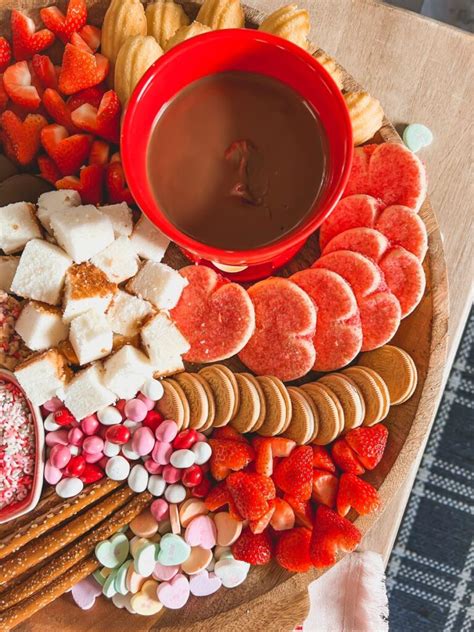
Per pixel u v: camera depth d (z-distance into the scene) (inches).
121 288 21.4
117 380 20.1
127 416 20.4
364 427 20.2
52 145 21.0
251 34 18.5
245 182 19.0
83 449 20.4
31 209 20.8
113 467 20.2
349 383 20.2
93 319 20.2
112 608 20.4
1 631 19.6
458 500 28.2
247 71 19.4
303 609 20.2
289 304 20.3
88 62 20.6
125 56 20.4
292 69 18.9
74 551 20.0
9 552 19.7
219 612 20.0
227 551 20.5
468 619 28.1
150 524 20.2
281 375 20.6
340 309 20.2
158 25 21.1
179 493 20.3
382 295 20.3
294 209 18.9
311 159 19.1
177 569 20.2
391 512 22.8
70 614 20.2
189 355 20.7
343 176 18.3
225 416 20.1
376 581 22.8
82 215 20.1
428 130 22.8
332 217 21.0
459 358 28.2
